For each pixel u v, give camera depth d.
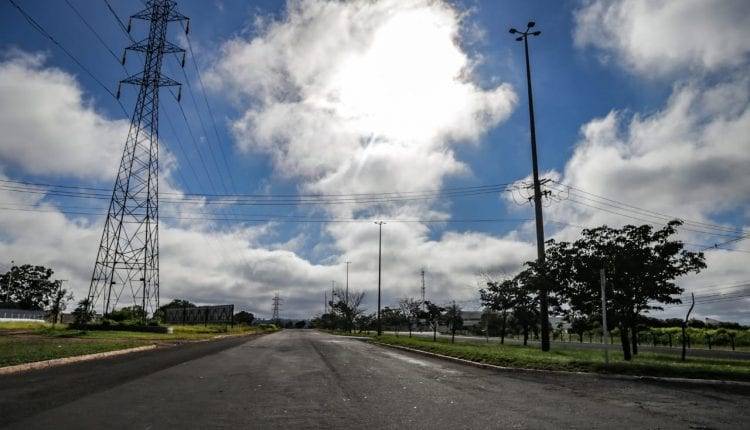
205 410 8.60
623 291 20.28
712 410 8.98
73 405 8.65
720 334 50.12
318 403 9.58
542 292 25.97
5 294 102.19
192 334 47.06
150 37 48.19
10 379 11.78
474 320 116.19
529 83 30.02
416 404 9.56
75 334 34.12
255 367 16.69
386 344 37.78
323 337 56.28
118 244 45.72
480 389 11.76
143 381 12.11
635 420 8.09
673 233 20.17
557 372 15.13
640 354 26.17
